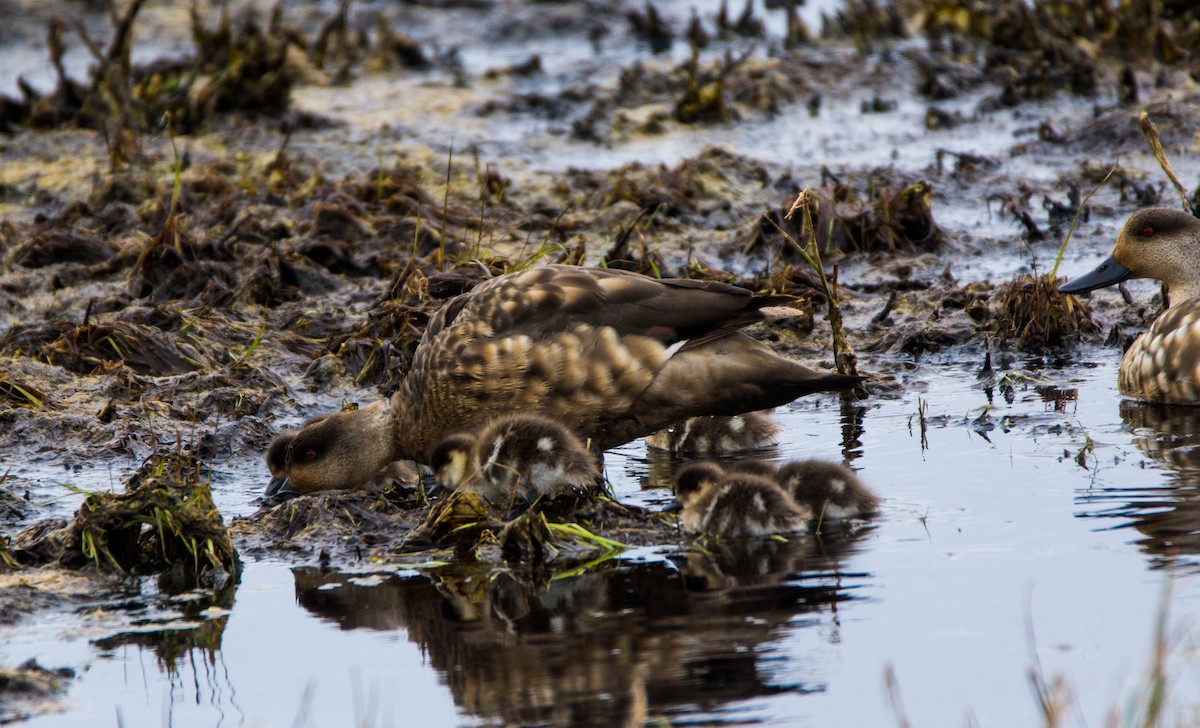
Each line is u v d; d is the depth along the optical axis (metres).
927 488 11.82
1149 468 11.99
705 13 38.91
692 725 7.90
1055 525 10.69
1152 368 14.11
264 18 38.94
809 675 8.44
